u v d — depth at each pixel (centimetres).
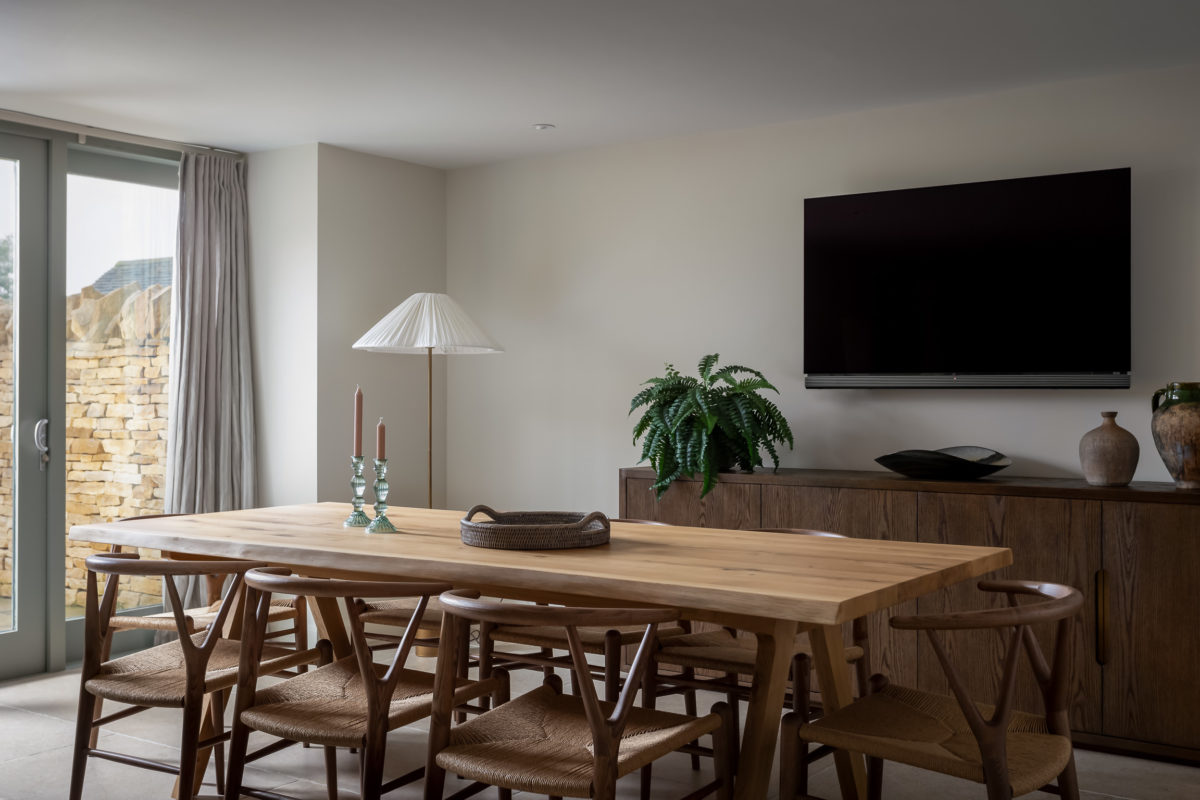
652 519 447
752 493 423
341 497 512
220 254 509
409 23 345
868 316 440
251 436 514
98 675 281
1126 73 399
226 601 270
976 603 379
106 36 354
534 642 324
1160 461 394
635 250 509
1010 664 212
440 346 452
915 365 431
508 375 548
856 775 267
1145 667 351
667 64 388
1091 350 397
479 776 218
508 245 548
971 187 419
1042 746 229
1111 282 393
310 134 486
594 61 384
